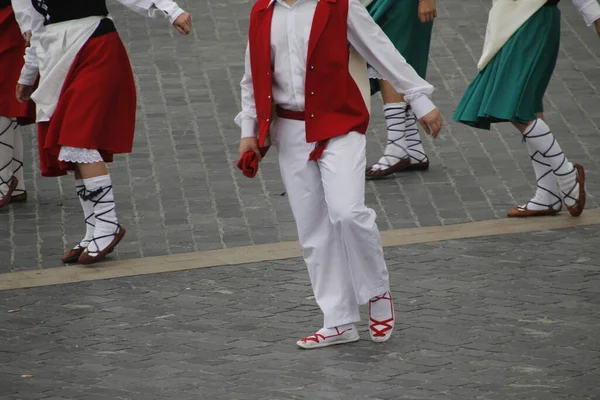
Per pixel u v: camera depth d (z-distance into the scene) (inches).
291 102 497.7
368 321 558.3
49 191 766.5
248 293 595.2
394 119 765.9
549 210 698.8
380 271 508.4
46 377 495.2
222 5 1093.8
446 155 806.5
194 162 797.9
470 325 545.6
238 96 909.8
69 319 565.3
